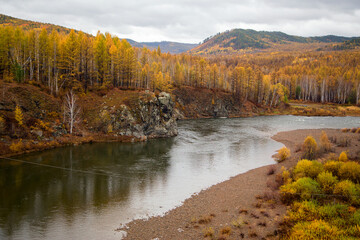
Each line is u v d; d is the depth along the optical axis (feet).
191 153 168.04
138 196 98.84
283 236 67.92
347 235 64.28
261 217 79.87
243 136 231.30
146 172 128.06
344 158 120.16
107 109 211.41
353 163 99.50
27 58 222.28
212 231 72.08
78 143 179.42
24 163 133.90
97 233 72.54
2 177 114.42
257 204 88.28
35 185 106.93
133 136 206.49
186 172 129.18
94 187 106.83
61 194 98.78
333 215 75.10
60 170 126.72
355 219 70.28
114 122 206.39
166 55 634.02
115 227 75.97
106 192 101.96
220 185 111.45
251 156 161.48
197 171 130.93
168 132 227.20
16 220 78.74
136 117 215.31
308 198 85.87
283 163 141.59
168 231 73.67
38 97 181.27
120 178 118.62
